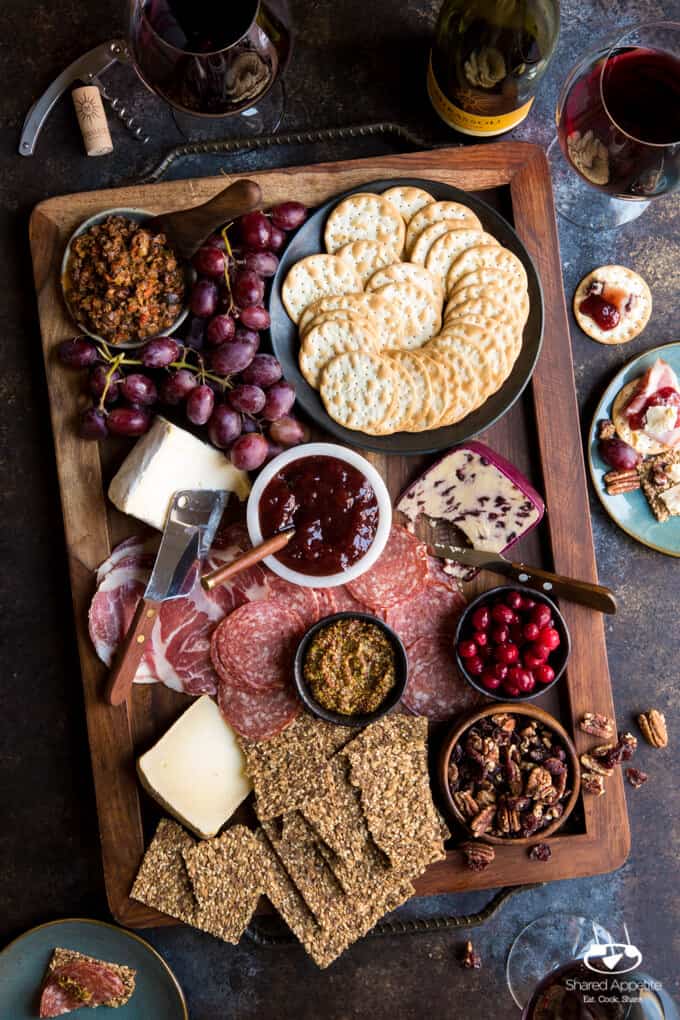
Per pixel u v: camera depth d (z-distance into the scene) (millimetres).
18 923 1910
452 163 1862
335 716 1766
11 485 1905
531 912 1963
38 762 1916
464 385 1761
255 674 1807
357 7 1944
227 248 1702
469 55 1670
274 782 1772
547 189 1872
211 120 1908
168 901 1779
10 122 1907
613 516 1936
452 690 1854
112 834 1807
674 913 1988
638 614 1995
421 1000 1952
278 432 1750
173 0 1493
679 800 1989
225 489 1774
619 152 1626
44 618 1909
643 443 1926
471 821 1768
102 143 1856
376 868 1771
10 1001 1848
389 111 1941
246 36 1532
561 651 1803
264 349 1808
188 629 1825
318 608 1844
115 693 1757
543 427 1876
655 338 1979
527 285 1798
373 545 1731
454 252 1786
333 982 1946
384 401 1743
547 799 1767
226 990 1931
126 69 1897
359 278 1785
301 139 1905
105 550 1816
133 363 1751
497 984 1954
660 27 1622
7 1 1911
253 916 1895
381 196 1788
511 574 1834
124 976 1843
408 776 1775
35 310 1894
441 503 1852
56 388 1804
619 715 1989
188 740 1787
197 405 1685
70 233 1809
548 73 1979
